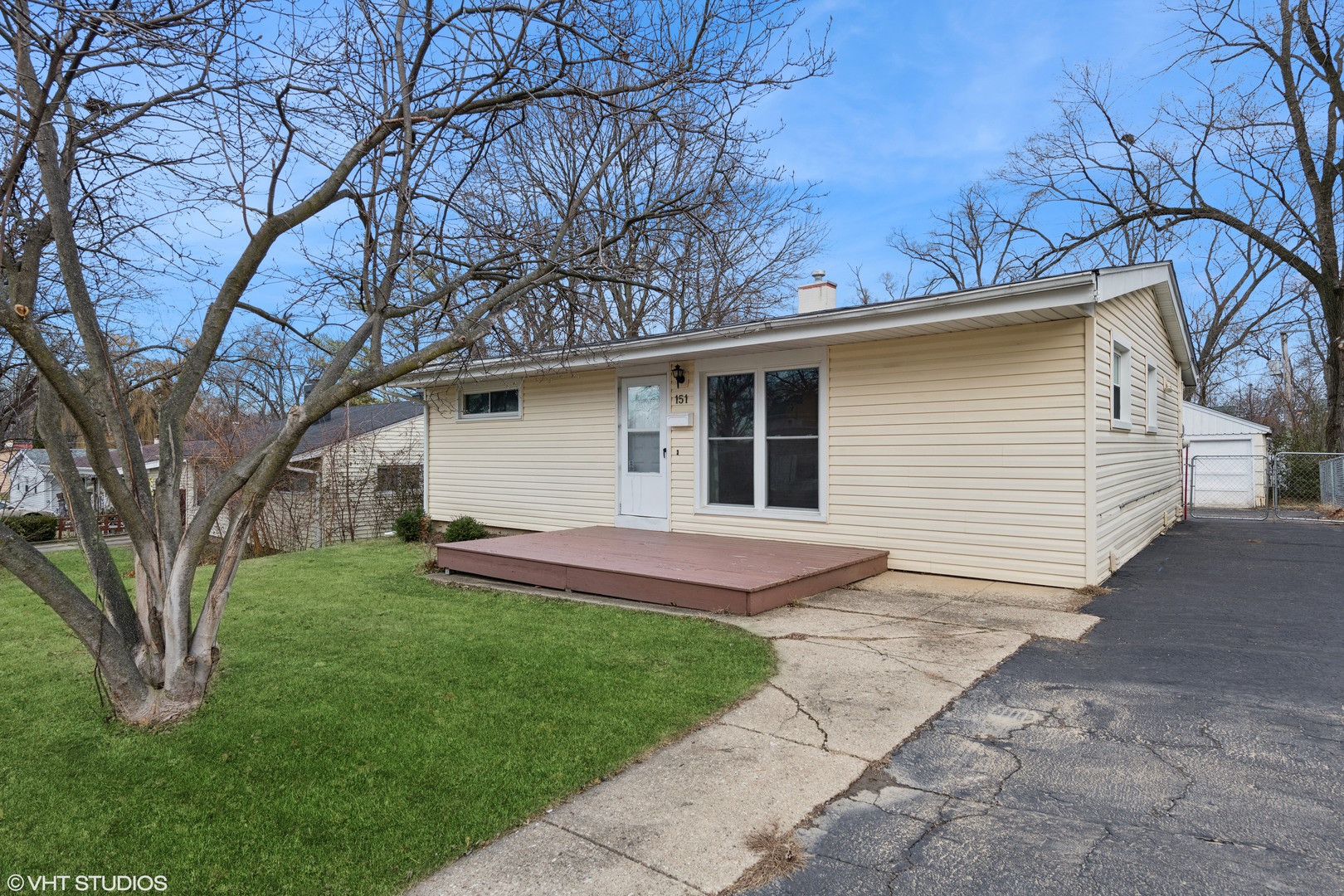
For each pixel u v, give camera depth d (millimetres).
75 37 3516
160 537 3693
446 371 7016
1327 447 16922
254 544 14055
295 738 3490
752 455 8836
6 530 3211
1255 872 2373
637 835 2654
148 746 3416
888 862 2471
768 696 4055
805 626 5555
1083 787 2969
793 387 8484
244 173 3988
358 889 2350
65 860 2502
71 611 3406
